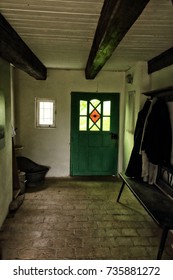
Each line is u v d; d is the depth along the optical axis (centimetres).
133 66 455
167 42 289
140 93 419
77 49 333
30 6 191
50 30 249
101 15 205
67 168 542
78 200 413
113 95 527
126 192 454
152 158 352
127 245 284
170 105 341
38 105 520
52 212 365
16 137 520
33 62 359
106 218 350
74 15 208
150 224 334
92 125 534
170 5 184
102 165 546
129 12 151
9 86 359
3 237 296
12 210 360
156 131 348
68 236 301
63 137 533
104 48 230
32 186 472
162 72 360
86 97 523
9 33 233
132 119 461
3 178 325
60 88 516
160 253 244
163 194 324
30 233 306
